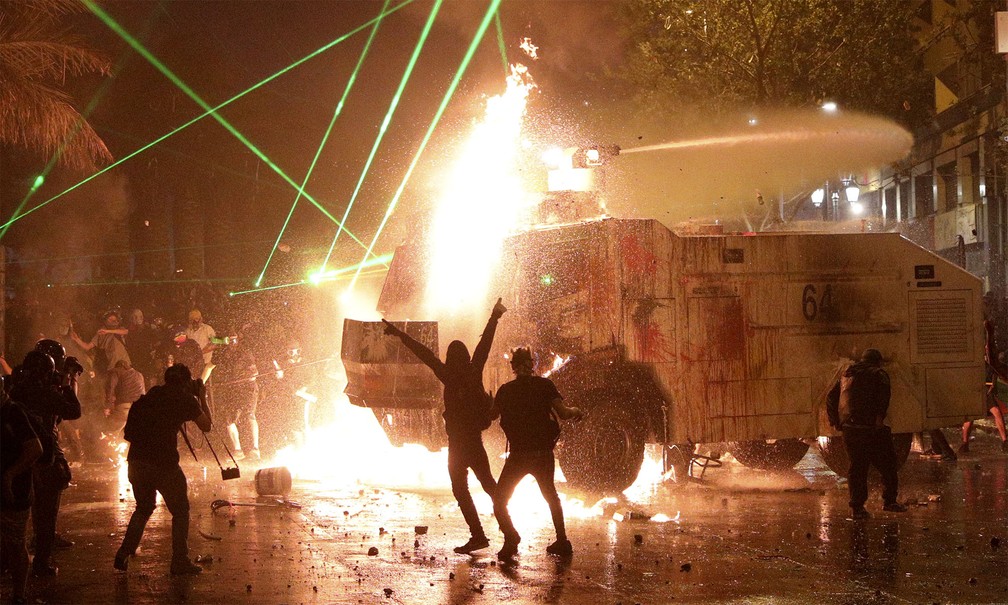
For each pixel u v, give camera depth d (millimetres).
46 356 8484
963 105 35469
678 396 12164
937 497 12094
